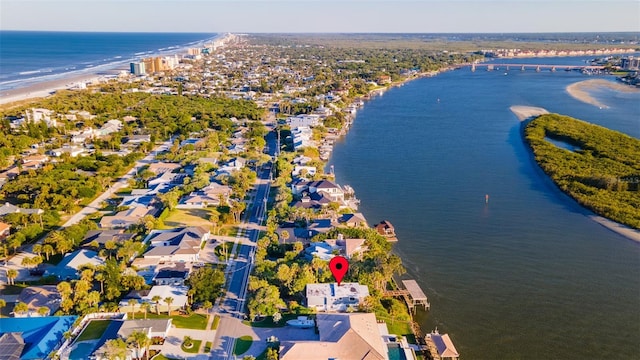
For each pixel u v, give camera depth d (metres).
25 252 157.00
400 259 150.12
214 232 173.50
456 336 120.69
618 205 196.50
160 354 108.25
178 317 122.44
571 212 197.50
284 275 133.12
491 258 160.00
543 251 164.75
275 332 117.19
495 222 188.00
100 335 110.44
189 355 108.38
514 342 118.81
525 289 142.00
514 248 166.88
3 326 111.88
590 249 166.25
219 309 126.69
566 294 139.75
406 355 109.06
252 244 164.75
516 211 198.62
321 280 136.62
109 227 174.12
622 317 129.25
